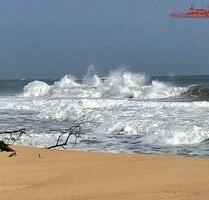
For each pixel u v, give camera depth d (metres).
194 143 21.86
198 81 103.12
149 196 9.95
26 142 22.89
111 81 60.12
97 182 11.80
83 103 40.03
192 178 11.61
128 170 13.20
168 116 29.61
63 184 11.84
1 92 73.38
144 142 22.59
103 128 27.05
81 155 16.73
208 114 30.50
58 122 31.78
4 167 14.47
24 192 11.15
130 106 37.75
